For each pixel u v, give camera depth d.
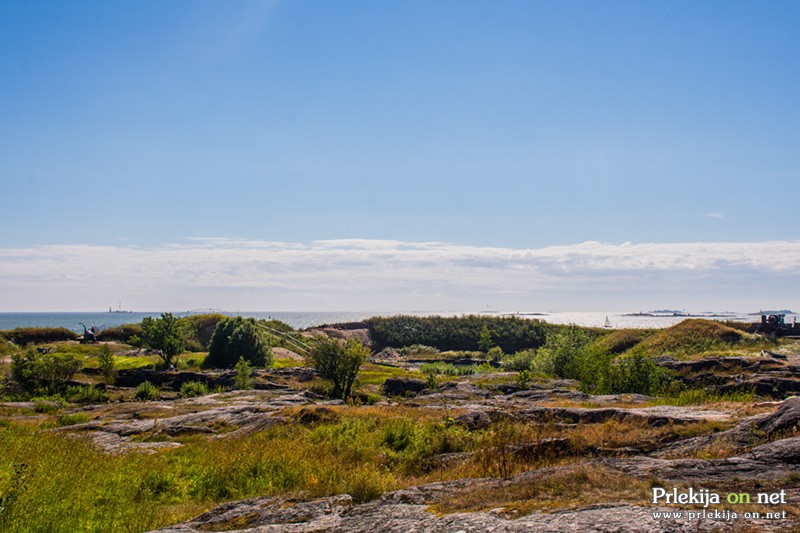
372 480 9.12
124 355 63.78
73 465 14.10
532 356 62.28
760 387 31.09
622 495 6.18
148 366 54.25
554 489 6.81
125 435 23.69
